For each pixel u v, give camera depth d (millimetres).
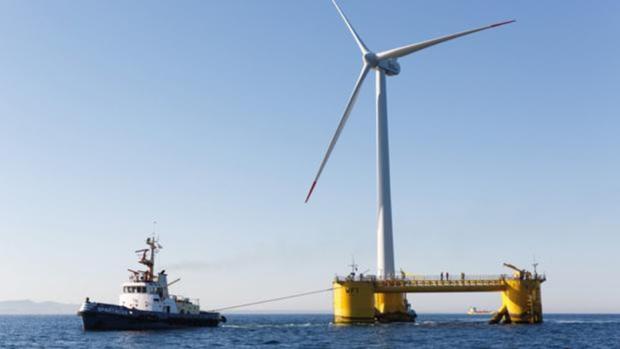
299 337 90438
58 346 80625
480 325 111188
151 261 99625
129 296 97875
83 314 92250
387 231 115250
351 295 104625
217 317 113250
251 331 105062
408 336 88125
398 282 105625
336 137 115062
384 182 117312
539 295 106750
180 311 106312
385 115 120625
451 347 73750
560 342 81375
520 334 92688
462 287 106312
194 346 78125
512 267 107625
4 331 142000
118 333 93625
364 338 86062
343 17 126438
